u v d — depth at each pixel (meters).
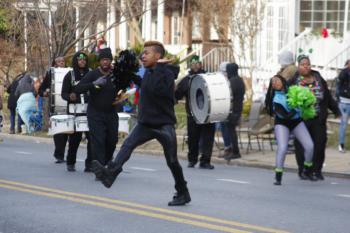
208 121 20.09
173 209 14.12
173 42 42.91
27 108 30.72
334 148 24.03
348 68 22.80
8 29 35.75
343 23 33.44
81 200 14.97
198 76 20.33
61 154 20.91
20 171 19.08
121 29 43.12
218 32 34.94
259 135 24.75
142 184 17.12
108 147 17.69
